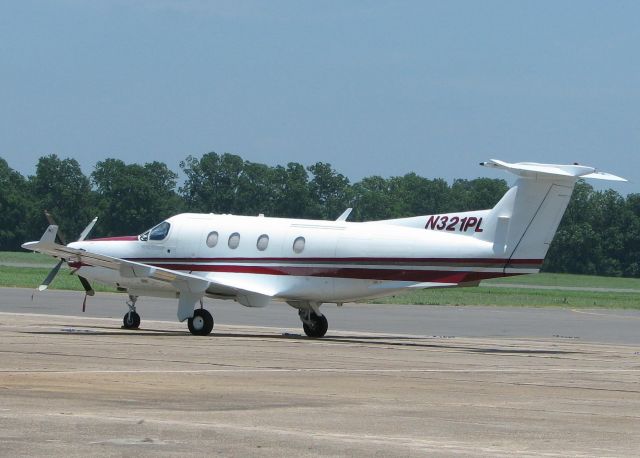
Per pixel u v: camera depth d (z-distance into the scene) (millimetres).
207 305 92312
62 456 21266
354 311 92438
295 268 56750
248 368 38750
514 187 52312
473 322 81938
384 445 23422
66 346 45469
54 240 55375
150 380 33875
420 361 44656
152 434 23891
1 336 50344
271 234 57625
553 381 38125
